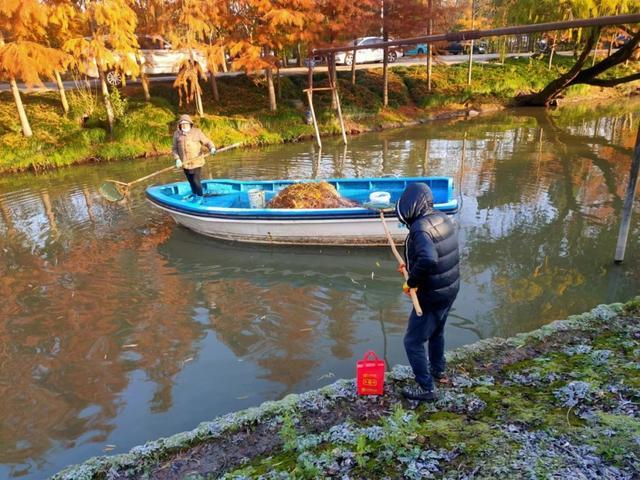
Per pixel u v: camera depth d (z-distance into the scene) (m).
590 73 20.84
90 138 15.27
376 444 3.21
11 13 12.56
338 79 21.59
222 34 17.73
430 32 21.58
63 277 7.11
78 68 16.14
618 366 3.93
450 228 3.36
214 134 16.58
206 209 8.00
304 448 3.27
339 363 4.91
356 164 13.62
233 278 7.04
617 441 2.96
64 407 4.40
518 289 6.34
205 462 3.34
